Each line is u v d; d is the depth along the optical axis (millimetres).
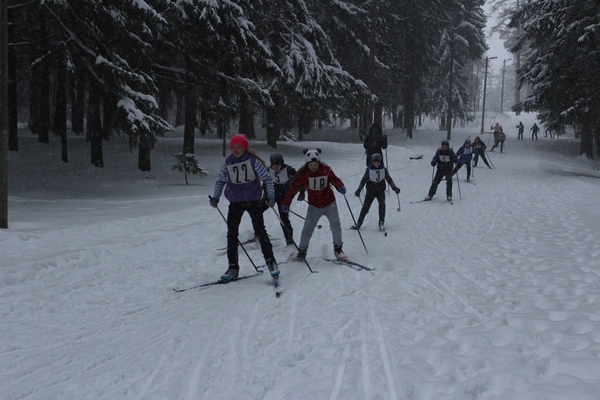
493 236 8469
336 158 24812
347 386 2998
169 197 13148
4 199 7602
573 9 20484
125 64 14508
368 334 3934
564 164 28594
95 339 4020
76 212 9984
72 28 14219
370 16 29625
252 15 21156
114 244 7172
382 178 8859
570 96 21312
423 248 7539
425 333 3904
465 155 17672
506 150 36625
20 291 5234
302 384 3078
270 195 5539
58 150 23578
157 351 3732
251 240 8047
